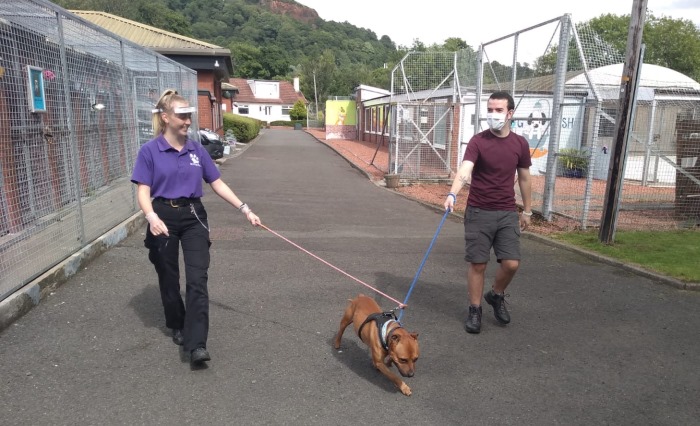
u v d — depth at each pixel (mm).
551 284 5688
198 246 3721
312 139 37312
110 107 8016
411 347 3145
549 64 9320
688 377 3703
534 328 4520
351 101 37469
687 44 40875
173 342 3975
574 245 7207
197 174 3738
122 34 21234
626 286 5637
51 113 5906
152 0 75875
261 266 6078
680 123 9234
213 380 3451
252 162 19016
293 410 3137
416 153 14891
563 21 8273
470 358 3922
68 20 5859
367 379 3561
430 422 3066
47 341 3891
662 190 13023
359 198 11914
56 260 5168
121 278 5336
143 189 3559
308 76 76562
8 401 3092
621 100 6902
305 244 7285
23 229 5105
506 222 4316
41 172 5664
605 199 7234
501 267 4430
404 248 7254
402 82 18484
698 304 5133
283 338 4156
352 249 7090
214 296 5035
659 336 4391
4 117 5156
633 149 14430
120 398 3184
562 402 3338
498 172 4258
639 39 6719
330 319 4582
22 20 5363
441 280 5832
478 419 3121
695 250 6938
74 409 3047
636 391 3500
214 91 23578
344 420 3049
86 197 7191
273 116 73250
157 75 10648
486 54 11555
